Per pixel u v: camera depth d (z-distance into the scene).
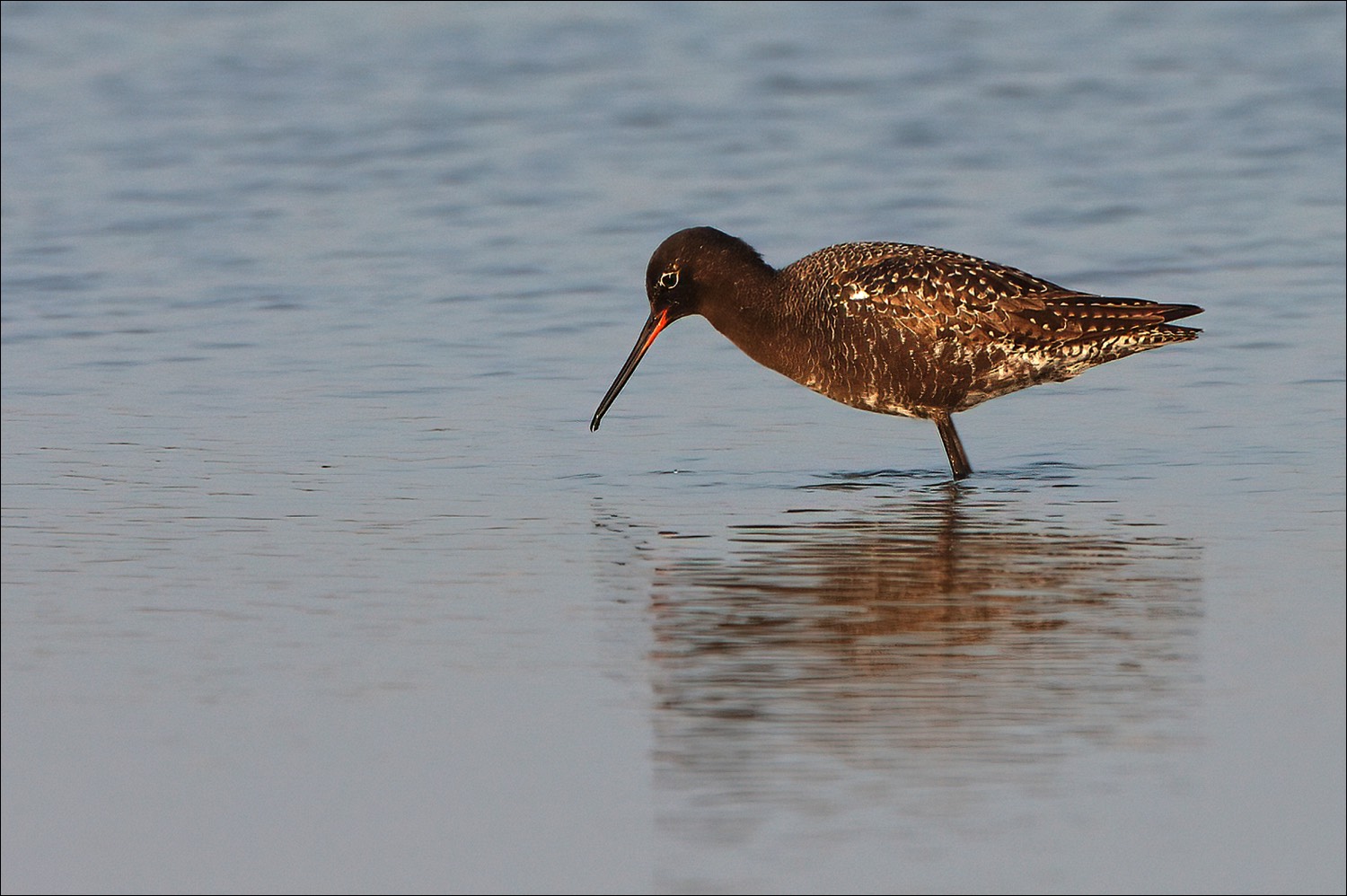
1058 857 9.84
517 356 21.23
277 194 27.81
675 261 18.02
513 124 31.27
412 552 14.88
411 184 28.31
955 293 16.72
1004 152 29.67
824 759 10.98
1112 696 11.84
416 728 11.42
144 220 26.58
